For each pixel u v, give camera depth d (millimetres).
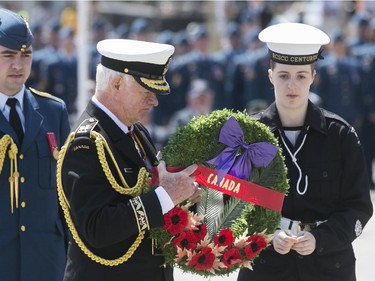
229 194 14375
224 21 59750
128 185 13906
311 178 15602
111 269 13875
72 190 13570
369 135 43438
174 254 14031
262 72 46344
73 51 47438
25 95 16406
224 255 14117
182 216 13828
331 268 15625
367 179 15789
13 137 15891
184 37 51875
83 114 14211
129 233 13492
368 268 26016
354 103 43312
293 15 58781
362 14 51906
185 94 47312
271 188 14539
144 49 13852
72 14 57875
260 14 57875
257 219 14617
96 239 13383
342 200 15703
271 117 15906
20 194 15906
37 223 16062
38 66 46844
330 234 15180
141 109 13992
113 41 14211
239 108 47594
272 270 15688
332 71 43125
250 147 14453
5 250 15844
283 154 15742
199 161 14250
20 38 15703
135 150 14094
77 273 13945
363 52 44219
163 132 41500
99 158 13648
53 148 16266
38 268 16047
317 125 15680
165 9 63438
